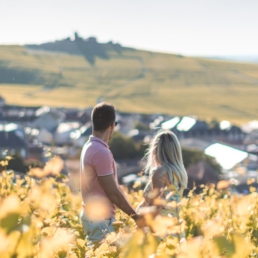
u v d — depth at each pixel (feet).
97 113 23.26
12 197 6.75
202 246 8.41
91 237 21.80
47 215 15.34
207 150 257.55
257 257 14.98
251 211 20.92
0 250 6.67
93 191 22.63
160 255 8.91
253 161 407.23
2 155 25.40
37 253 8.54
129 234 13.38
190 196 28.60
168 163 23.53
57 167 11.96
